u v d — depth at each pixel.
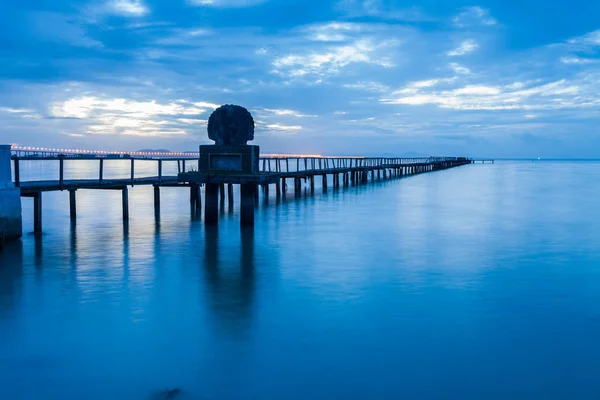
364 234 18.02
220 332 8.02
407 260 13.52
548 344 7.63
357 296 10.02
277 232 18.33
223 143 17.80
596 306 9.47
